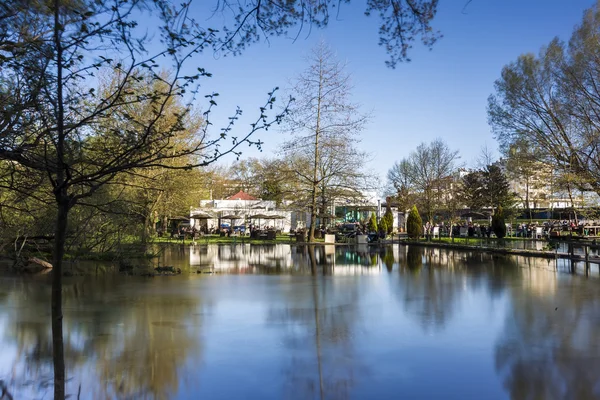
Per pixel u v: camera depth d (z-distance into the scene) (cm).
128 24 384
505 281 1494
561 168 2512
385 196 6391
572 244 2261
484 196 4659
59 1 374
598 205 2609
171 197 2847
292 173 3800
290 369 648
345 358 693
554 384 593
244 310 1029
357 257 2494
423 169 5069
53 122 426
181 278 1568
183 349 739
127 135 430
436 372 635
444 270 1834
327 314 989
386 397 553
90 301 1132
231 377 620
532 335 816
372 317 959
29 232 1675
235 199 5903
